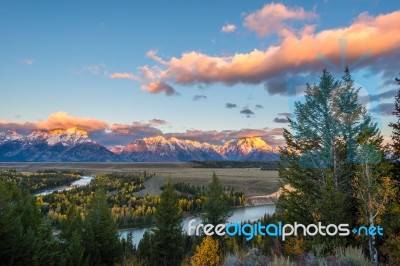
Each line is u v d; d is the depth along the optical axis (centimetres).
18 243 3619
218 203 4528
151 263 4919
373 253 1353
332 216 1602
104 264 4791
